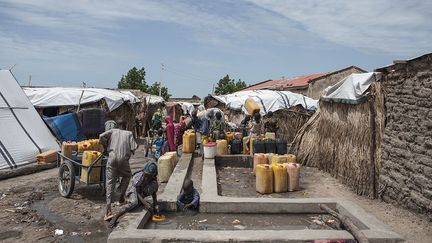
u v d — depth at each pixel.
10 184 10.45
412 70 7.67
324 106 12.20
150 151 17.39
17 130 13.16
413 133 7.59
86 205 8.37
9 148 12.34
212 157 13.08
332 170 11.38
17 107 13.96
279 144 12.99
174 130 14.26
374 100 9.04
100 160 8.67
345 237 5.97
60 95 19.39
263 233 6.07
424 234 6.38
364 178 9.12
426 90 7.21
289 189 9.58
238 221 7.38
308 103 23.50
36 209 8.12
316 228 7.07
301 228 7.06
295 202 7.87
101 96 20.19
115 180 7.63
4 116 13.19
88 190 9.65
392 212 7.69
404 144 7.89
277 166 9.48
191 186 7.80
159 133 14.80
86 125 15.10
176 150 14.63
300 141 13.80
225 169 13.01
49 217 7.58
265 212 7.86
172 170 11.06
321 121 12.48
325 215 7.82
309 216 7.76
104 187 8.94
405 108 7.90
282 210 7.86
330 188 9.91
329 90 11.40
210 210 7.83
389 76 8.58
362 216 7.03
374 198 8.88
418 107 7.45
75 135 15.41
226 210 7.83
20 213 7.76
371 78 9.16
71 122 15.43
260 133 15.58
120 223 6.61
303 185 10.27
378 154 8.91
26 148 12.91
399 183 8.05
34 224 7.14
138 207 7.53
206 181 9.55
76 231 6.82
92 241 6.37
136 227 6.40
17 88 14.67
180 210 7.86
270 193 9.38
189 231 6.14
